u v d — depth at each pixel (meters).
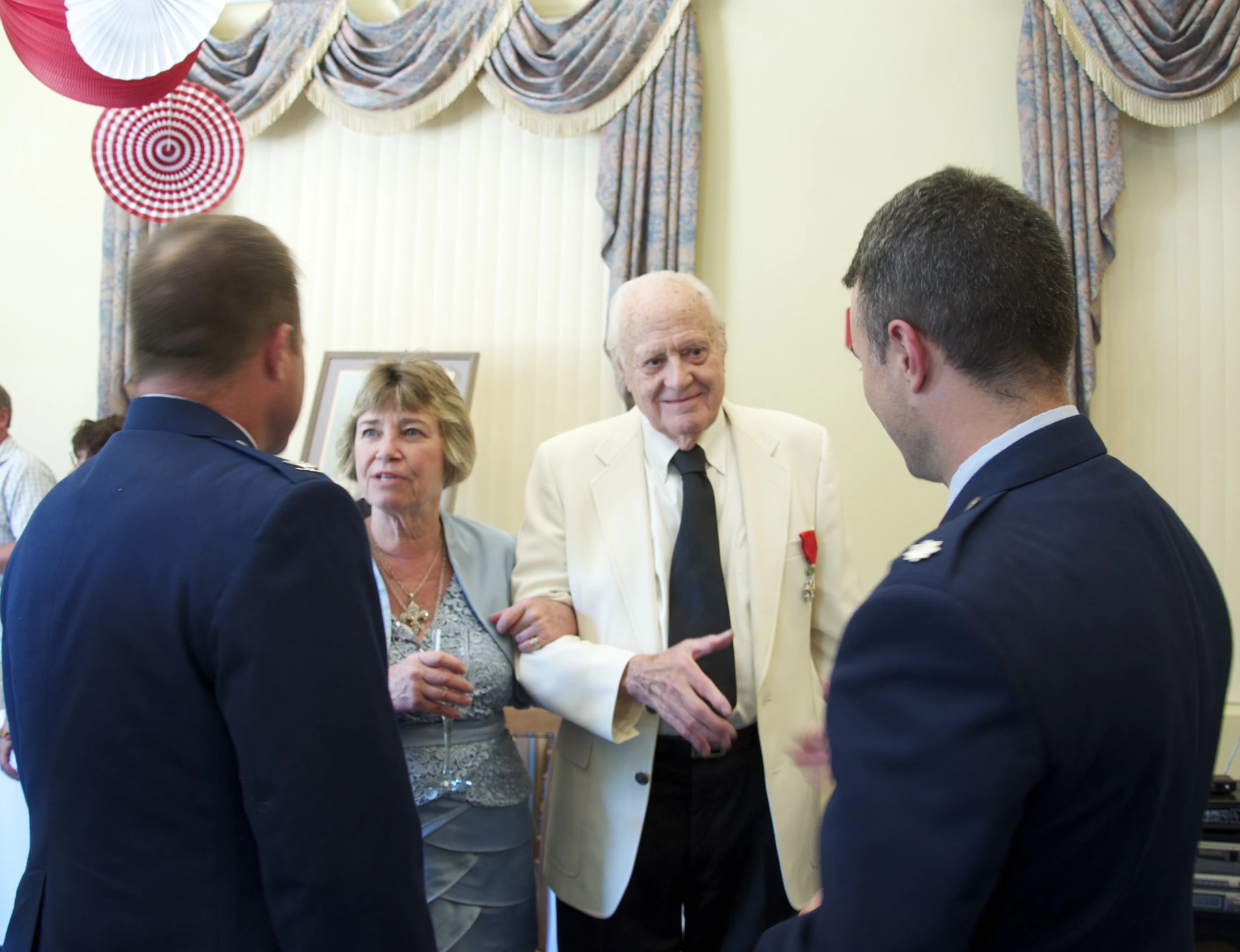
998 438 0.82
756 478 1.75
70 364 3.81
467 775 1.62
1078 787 0.67
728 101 3.32
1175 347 3.03
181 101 2.65
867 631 0.73
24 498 3.07
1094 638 0.69
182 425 0.98
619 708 1.57
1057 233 0.84
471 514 3.43
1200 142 3.05
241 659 0.85
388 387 1.76
